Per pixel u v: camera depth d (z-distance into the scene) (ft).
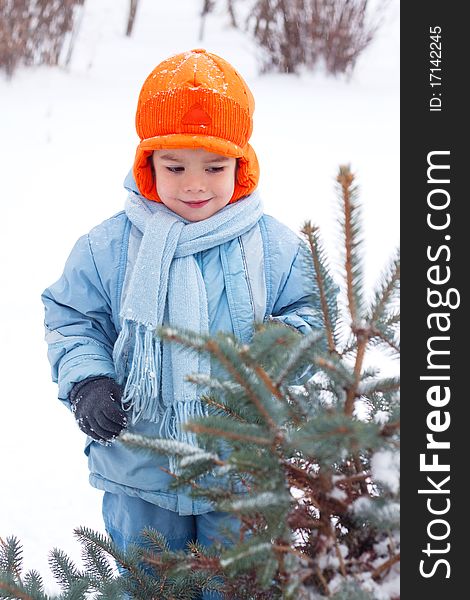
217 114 5.91
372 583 4.20
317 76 20.81
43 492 8.61
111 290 6.32
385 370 9.77
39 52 20.27
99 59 21.13
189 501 6.23
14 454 9.20
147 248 6.11
